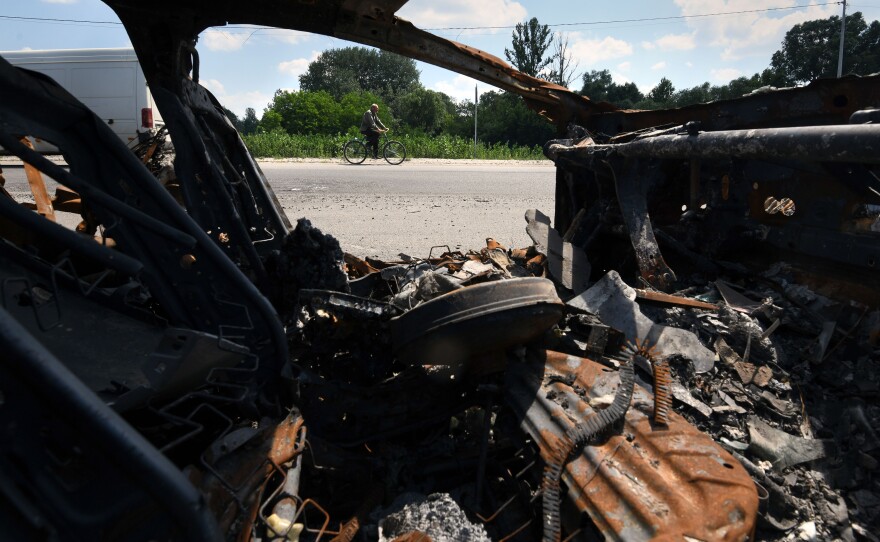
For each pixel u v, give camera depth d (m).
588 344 2.92
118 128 13.98
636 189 3.97
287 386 2.59
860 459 2.44
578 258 4.13
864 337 2.98
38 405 1.26
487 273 3.49
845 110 3.49
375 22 4.06
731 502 1.70
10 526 1.30
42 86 2.21
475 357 2.58
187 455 2.33
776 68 87.44
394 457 2.65
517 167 21.44
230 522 1.81
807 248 3.43
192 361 1.98
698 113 4.27
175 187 4.76
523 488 2.42
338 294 2.85
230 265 2.51
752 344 3.04
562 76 57.72
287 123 74.44
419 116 76.25
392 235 7.44
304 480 2.51
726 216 3.87
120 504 1.29
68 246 1.89
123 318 2.58
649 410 2.20
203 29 3.47
